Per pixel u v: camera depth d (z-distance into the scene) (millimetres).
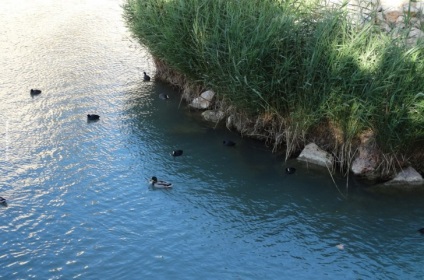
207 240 9805
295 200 11008
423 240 9898
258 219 10422
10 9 21547
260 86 11992
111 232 9922
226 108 13656
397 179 11367
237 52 11984
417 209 10719
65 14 21141
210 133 13375
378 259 9422
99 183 11328
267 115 12789
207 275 8984
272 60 12008
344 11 12141
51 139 12828
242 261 9320
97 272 8969
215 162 12219
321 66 11492
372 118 11172
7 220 10125
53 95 14844
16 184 11180
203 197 11039
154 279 8867
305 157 12102
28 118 13664
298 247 9695
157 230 10016
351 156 11758
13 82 15430
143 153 12469
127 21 15961
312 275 9039
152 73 16516
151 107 14547
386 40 11469
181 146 12805
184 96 14969
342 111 11445
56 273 8922
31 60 16875
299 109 11883
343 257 9469
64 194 10930
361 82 11211
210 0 13383
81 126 13430
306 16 12430
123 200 10844
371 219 10461
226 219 10398
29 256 9281
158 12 14289
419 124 10812
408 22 12289
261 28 12102
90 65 16766
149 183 11383
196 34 12625
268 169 11977
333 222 10391
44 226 10016
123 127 13523
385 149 11336
